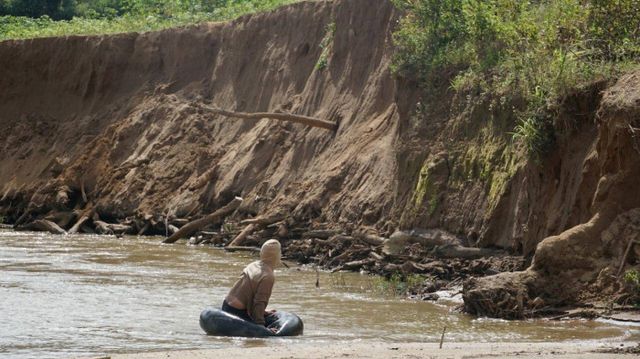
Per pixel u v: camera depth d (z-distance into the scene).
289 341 13.92
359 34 31.02
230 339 14.02
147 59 40.44
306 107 31.66
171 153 34.91
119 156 36.97
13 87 42.94
